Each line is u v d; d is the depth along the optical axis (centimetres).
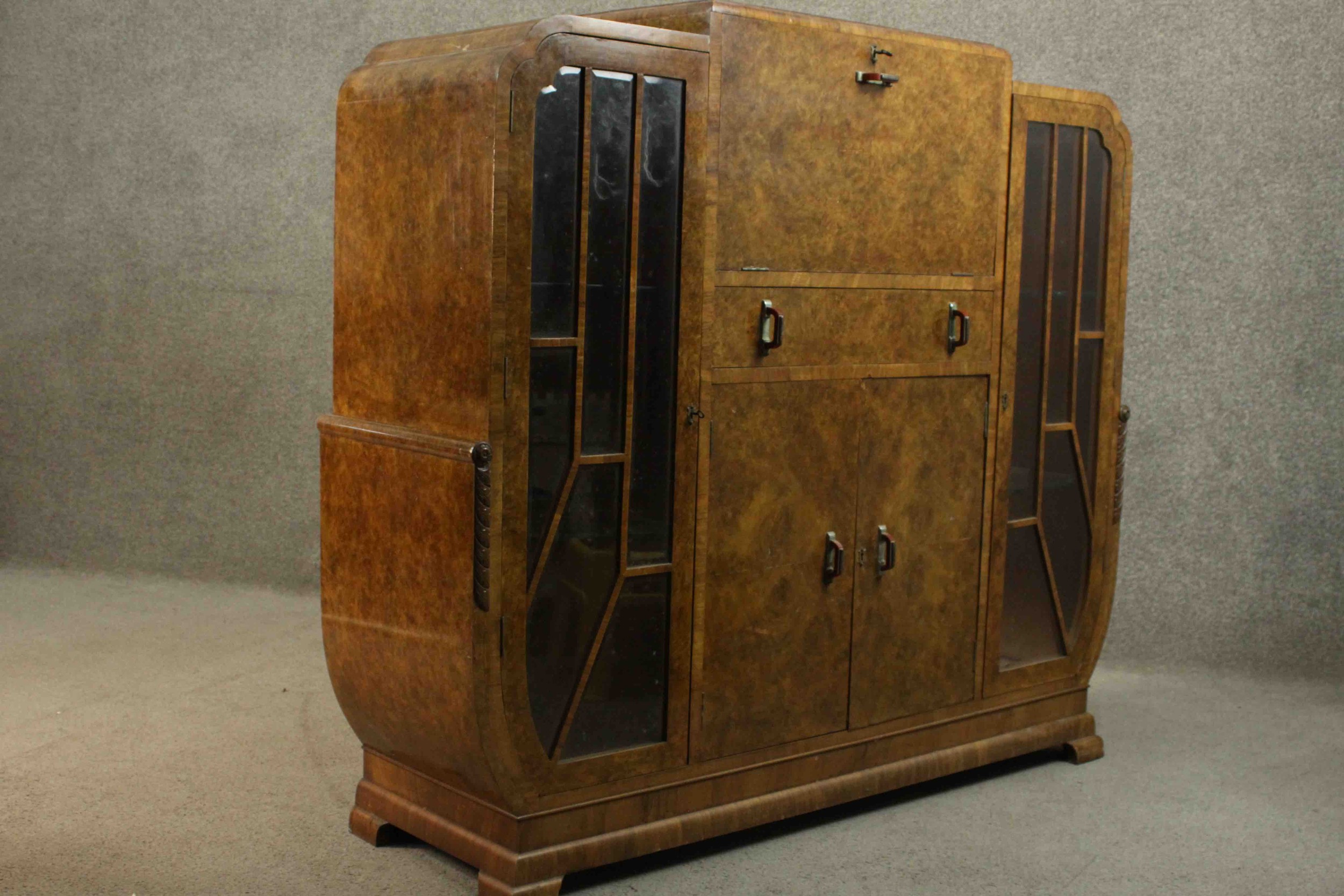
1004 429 331
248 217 497
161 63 498
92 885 265
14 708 371
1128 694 412
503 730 253
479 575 245
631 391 263
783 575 293
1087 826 311
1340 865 290
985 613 335
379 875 276
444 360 252
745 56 270
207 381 508
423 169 254
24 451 527
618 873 280
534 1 468
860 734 313
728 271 274
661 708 279
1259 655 431
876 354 303
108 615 470
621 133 256
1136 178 432
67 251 515
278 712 374
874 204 297
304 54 486
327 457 285
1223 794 332
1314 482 421
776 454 288
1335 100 407
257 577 512
